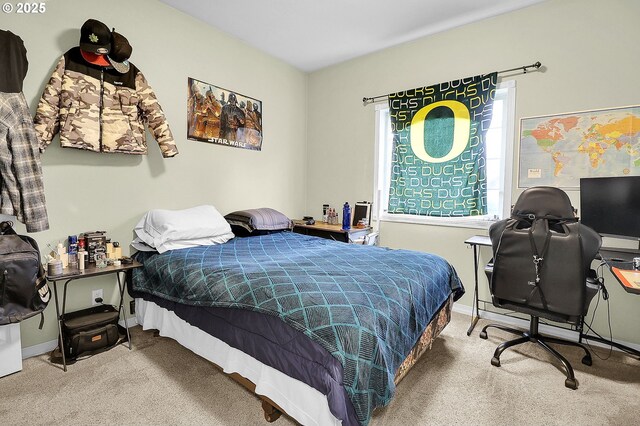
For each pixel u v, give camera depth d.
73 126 2.11
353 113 3.77
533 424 1.52
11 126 1.82
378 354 1.23
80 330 2.02
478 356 2.16
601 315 2.42
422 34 3.16
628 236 2.02
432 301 1.85
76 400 1.63
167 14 2.72
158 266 2.15
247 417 1.52
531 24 2.64
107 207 2.42
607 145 2.36
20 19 1.99
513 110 2.73
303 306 1.34
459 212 3.04
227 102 3.23
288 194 4.00
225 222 2.83
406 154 3.34
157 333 2.36
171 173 2.82
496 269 2.00
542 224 1.83
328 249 2.44
